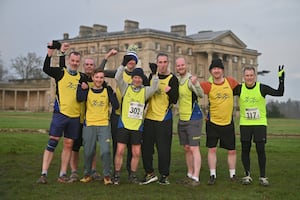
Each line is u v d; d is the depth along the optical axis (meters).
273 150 16.42
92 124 9.39
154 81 9.39
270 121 55.03
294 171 11.31
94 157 10.08
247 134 9.63
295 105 82.94
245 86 9.69
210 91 9.70
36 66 122.31
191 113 9.60
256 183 9.61
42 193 8.20
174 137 22.23
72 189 8.66
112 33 91.00
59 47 9.38
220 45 92.81
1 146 15.26
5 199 7.72
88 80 9.83
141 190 8.70
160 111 9.57
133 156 9.52
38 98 99.75
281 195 8.38
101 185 9.16
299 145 18.34
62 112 9.32
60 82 9.38
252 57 107.75
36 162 12.31
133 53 9.95
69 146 9.52
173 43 88.00
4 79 120.88
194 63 92.19
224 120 9.70
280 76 9.43
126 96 9.47
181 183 9.55
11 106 102.75
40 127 27.48
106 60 10.04
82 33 98.00
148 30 84.31
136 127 9.39
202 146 17.59
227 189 8.92
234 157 10.01
